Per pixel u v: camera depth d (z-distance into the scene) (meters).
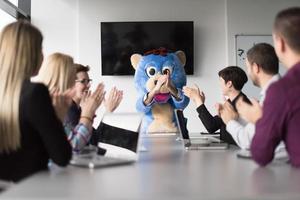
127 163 1.48
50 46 5.53
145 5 5.56
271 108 1.32
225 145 2.14
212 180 1.12
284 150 1.52
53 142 1.33
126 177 1.19
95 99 1.88
